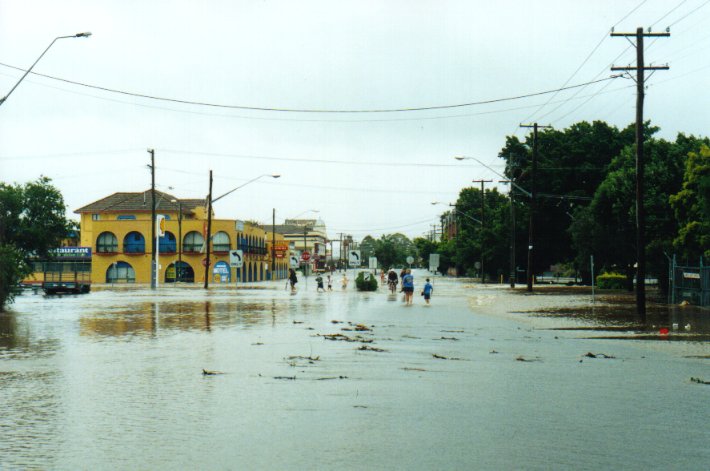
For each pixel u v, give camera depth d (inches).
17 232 3363.7
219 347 638.5
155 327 857.5
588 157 2564.0
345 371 492.7
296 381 447.5
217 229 3395.7
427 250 6540.4
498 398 394.0
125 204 3801.7
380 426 321.7
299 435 303.7
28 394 398.9
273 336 745.0
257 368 504.1
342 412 351.9
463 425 324.8
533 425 325.7
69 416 340.5
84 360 548.1
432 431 312.5
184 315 1072.2
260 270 4005.9
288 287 2514.8
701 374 494.3
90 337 733.3
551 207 2687.0
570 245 2743.6
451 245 4665.4
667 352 634.8
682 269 1342.3
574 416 346.6
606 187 1841.8
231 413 348.2
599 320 991.6
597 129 2578.7
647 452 279.4
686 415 350.3
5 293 1242.0
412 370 500.1
